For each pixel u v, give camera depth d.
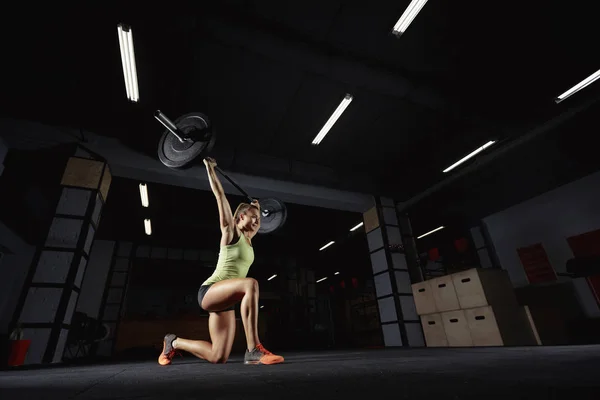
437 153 7.07
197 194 8.61
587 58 4.75
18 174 6.38
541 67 4.93
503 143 6.46
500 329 4.77
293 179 7.34
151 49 4.50
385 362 1.91
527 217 8.43
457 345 5.35
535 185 7.70
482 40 4.57
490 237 9.30
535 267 8.02
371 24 4.34
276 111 5.81
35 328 4.29
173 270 14.78
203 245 13.45
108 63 4.73
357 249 13.20
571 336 5.14
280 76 5.08
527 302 7.97
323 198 7.70
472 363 1.56
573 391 0.65
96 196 5.41
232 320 2.29
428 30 4.44
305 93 5.43
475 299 5.16
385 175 8.14
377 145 6.88
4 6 3.92
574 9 4.11
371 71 4.82
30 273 4.53
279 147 6.83
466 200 8.33
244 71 4.96
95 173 5.56
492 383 0.84
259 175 7.05
